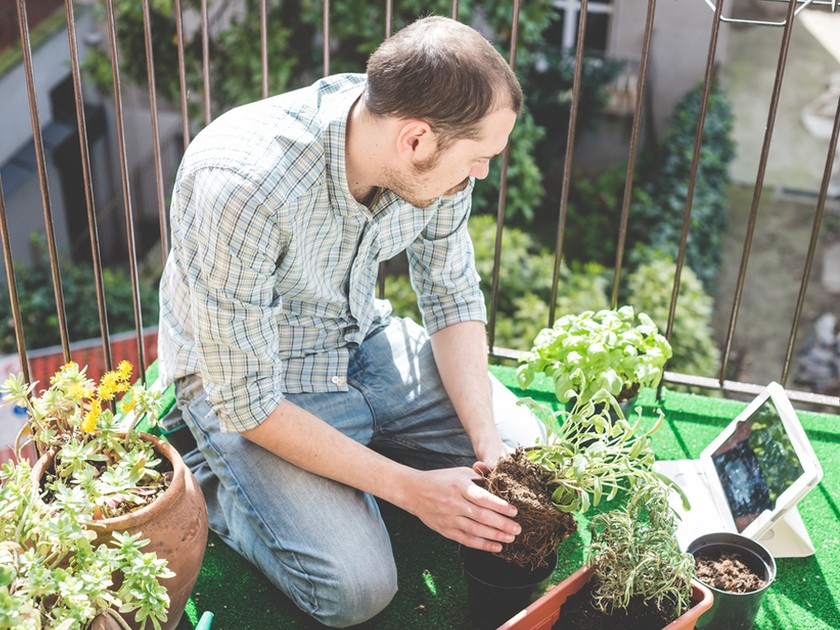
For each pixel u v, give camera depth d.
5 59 7.13
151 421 1.52
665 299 5.96
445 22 1.38
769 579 1.53
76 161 7.54
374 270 1.78
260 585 1.71
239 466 1.63
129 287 7.05
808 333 7.02
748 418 1.91
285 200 1.43
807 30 7.99
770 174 8.04
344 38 6.18
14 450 1.50
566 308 5.98
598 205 7.62
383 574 1.55
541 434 1.87
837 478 2.03
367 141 1.42
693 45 7.80
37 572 1.18
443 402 1.84
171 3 6.02
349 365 1.86
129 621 1.39
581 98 7.79
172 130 7.58
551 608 1.43
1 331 6.65
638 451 1.51
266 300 1.50
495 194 6.77
